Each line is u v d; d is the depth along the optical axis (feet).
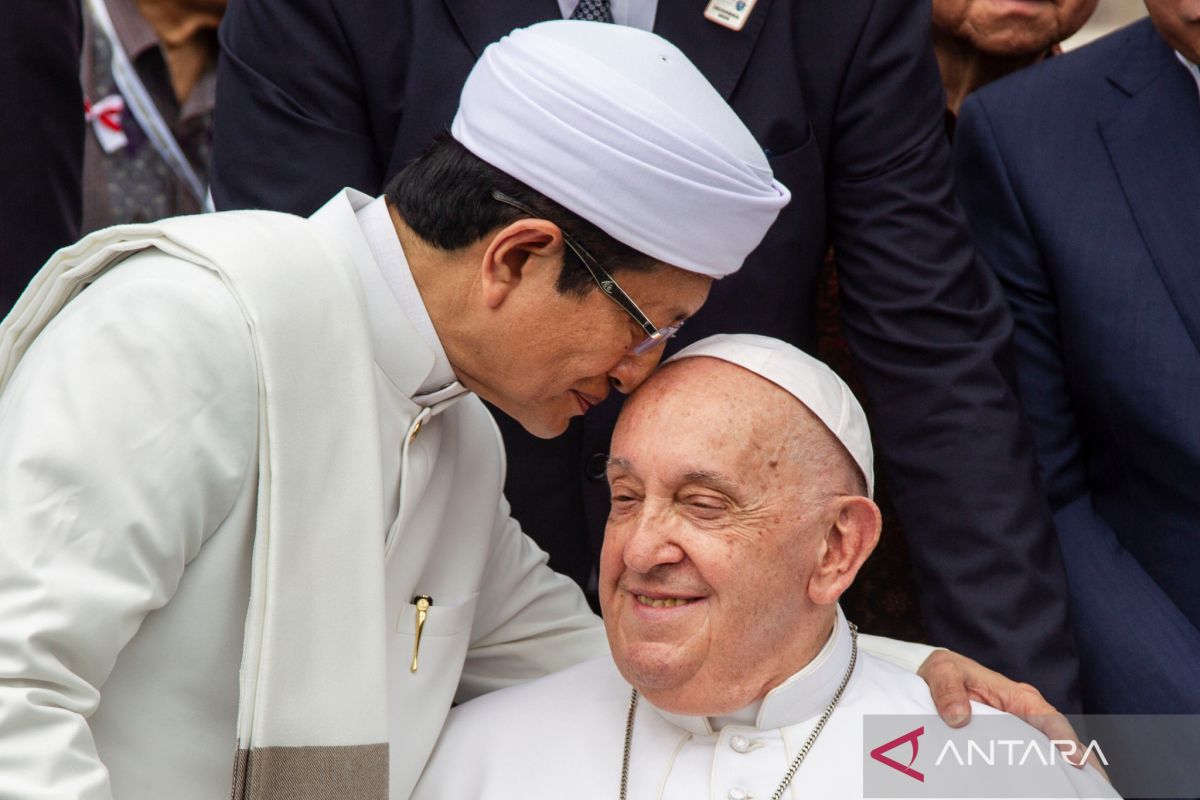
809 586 17.44
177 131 30.53
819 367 17.71
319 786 15.46
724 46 21.45
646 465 16.94
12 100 23.99
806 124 21.86
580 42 16.12
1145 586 23.40
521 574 20.34
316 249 16.12
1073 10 26.55
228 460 15.07
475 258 16.02
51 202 24.62
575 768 18.42
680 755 18.24
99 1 29.89
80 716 14.23
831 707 18.26
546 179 15.62
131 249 15.81
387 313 16.37
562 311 16.02
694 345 17.90
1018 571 21.44
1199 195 23.22
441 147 16.48
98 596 14.19
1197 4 21.99
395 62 21.43
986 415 21.88
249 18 21.84
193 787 15.69
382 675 15.79
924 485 22.06
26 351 16.03
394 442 16.71
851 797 17.71
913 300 22.09
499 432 19.95
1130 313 23.29
